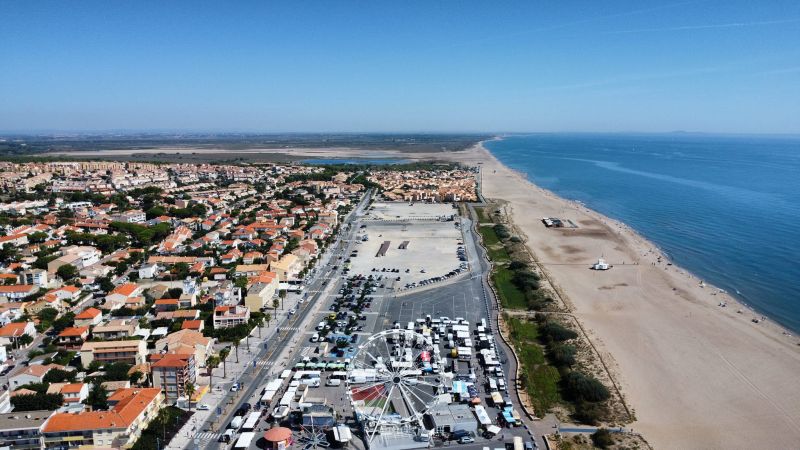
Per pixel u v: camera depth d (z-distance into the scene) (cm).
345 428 12131
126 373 14212
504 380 14812
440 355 16288
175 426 12194
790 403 13550
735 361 15775
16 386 13500
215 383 14375
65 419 11269
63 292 19788
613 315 19325
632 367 15362
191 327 17075
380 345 16962
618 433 12212
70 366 15125
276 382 14200
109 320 18125
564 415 13125
